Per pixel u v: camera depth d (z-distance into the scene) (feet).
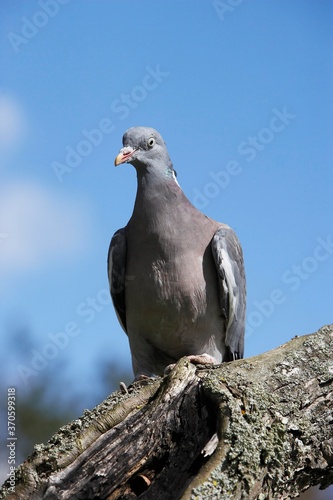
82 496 21.39
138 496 21.59
